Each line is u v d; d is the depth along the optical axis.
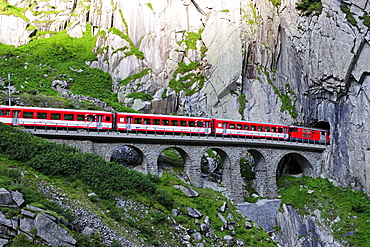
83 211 31.66
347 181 61.47
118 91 82.19
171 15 88.19
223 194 54.34
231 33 79.88
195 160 53.56
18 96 63.22
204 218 43.59
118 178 40.72
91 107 66.75
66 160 38.62
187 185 49.84
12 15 101.38
